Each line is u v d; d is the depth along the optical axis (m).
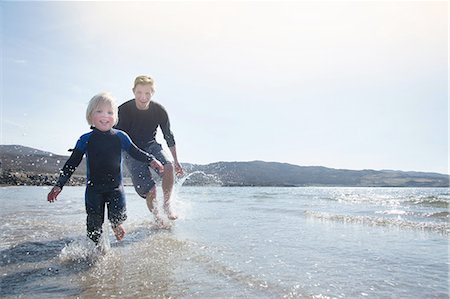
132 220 4.82
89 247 3.00
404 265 2.57
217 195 13.69
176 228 4.18
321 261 2.66
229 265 2.51
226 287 2.06
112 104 3.45
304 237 3.67
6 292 1.99
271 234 3.82
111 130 3.51
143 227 4.22
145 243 3.25
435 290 2.03
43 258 2.71
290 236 3.72
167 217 4.77
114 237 3.56
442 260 2.71
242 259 2.69
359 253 2.95
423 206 8.24
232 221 4.89
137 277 2.24
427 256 2.85
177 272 2.35
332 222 4.90
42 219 4.82
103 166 3.28
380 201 10.15
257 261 2.64
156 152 4.91
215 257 2.73
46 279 2.21
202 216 5.46
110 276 2.27
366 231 4.11
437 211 6.56
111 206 3.32
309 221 4.98
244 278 2.22
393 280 2.21
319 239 3.57
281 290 2.01
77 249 2.96
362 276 2.29
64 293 1.97
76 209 6.21
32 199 8.63
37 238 3.47
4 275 2.30
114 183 3.34
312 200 10.73
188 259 2.67
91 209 3.20
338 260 2.70
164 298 1.89
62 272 2.36
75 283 2.14
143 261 2.62
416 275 2.32
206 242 3.31
